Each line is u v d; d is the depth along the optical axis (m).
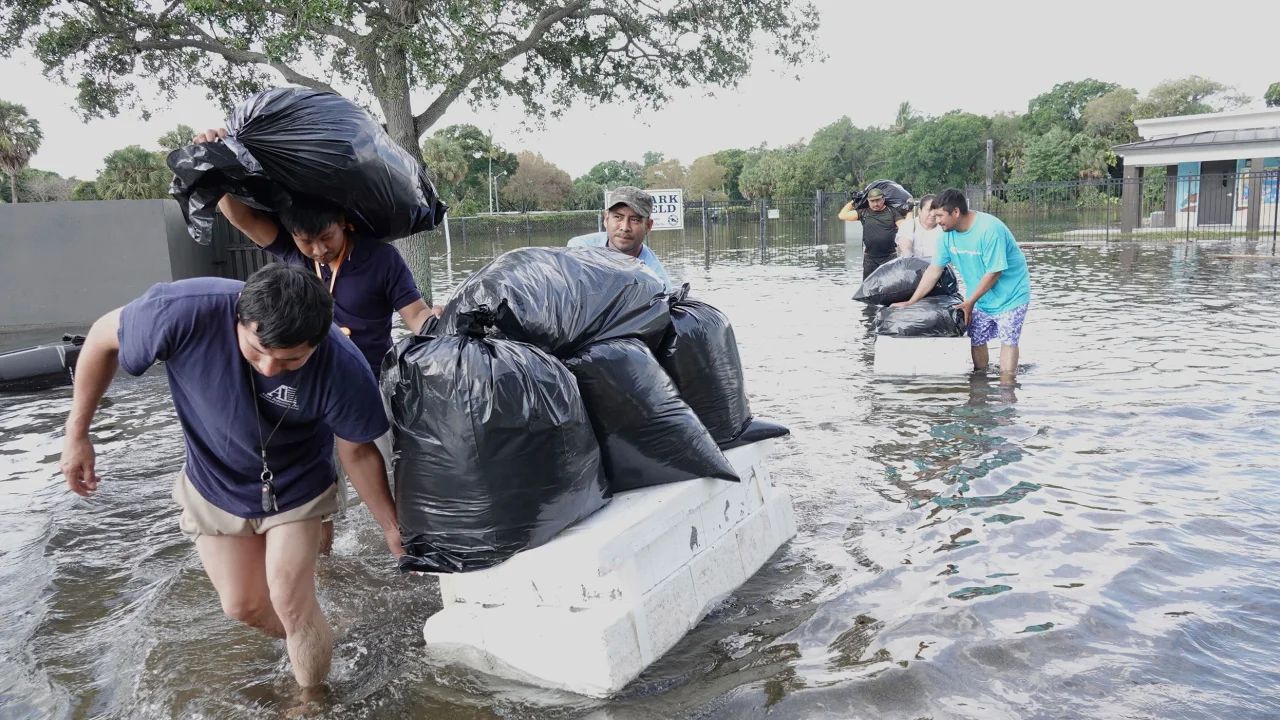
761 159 68.88
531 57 15.21
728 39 15.12
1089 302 10.30
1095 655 2.35
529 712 2.24
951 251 6.30
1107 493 3.63
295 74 12.84
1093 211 36.12
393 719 2.24
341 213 3.01
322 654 2.40
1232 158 24.52
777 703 2.19
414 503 2.45
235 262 13.43
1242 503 3.45
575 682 2.33
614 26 15.07
